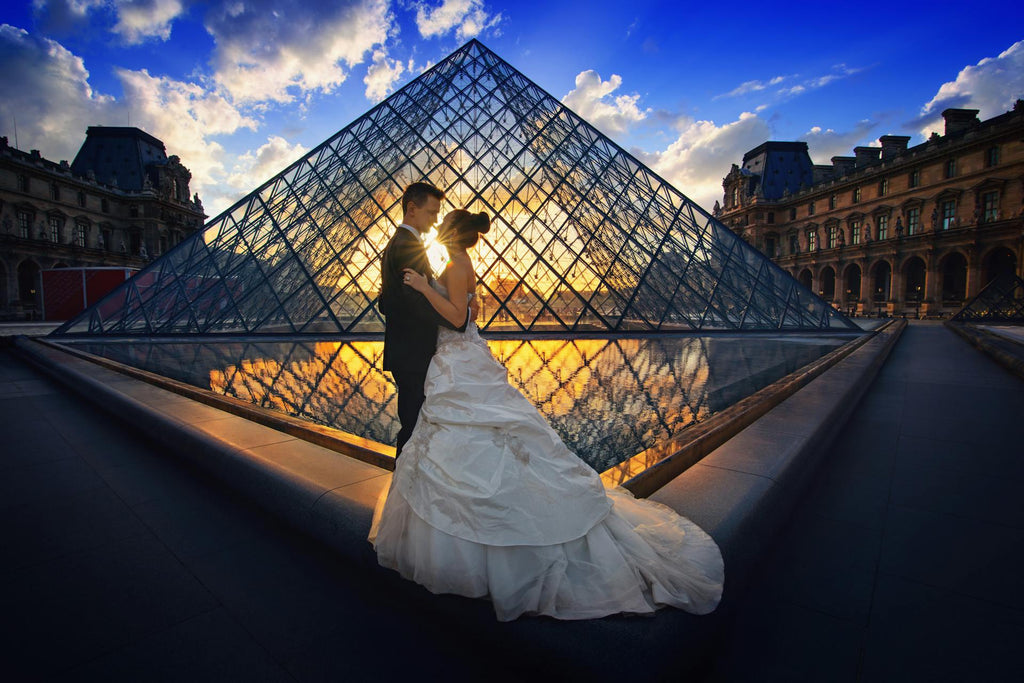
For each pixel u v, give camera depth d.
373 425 6.66
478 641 2.25
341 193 27.50
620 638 1.93
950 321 37.72
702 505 2.91
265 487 3.71
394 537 2.42
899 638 2.36
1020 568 2.94
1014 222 55.22
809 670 2.16
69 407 7.48
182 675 2.12
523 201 26.94
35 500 4.00
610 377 10.50
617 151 31.34
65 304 40.84
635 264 25.88
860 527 3.52
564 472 2.26
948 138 63.44
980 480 4.35
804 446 4.20
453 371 2.35
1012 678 2.08
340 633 2.42
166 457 5.08
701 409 7.47
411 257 2.44
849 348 14.29
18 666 2.14
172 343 19.22
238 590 2.78
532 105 31.95
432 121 30.23
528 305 23.73
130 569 2.98
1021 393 8.29
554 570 2.09
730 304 25.72
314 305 23.39
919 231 66.88
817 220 86.06
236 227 27.50
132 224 90.31
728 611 2.34
